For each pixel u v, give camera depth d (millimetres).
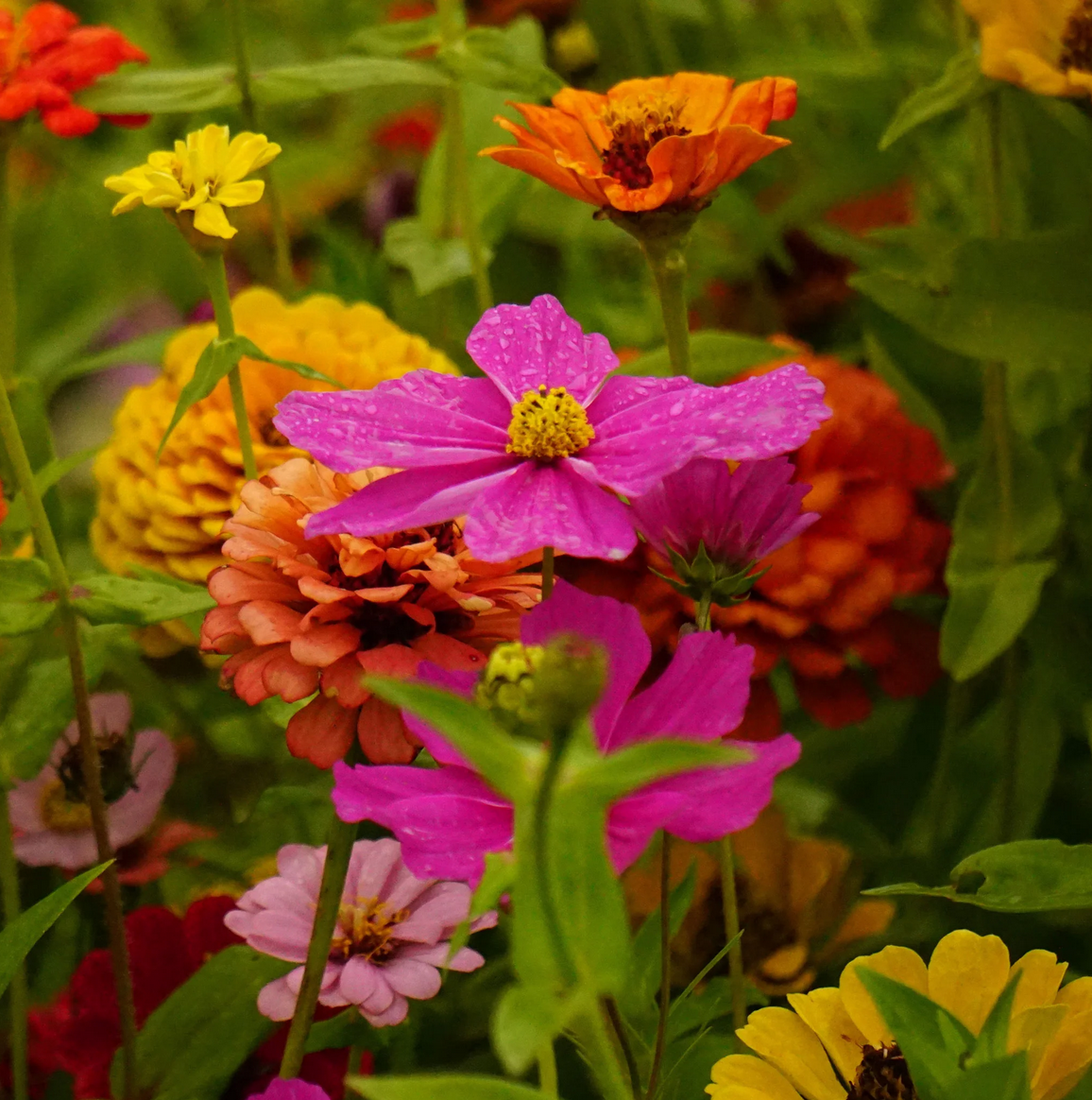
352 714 468
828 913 580
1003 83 572
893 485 585
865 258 595
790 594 563
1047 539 585
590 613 435
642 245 508
